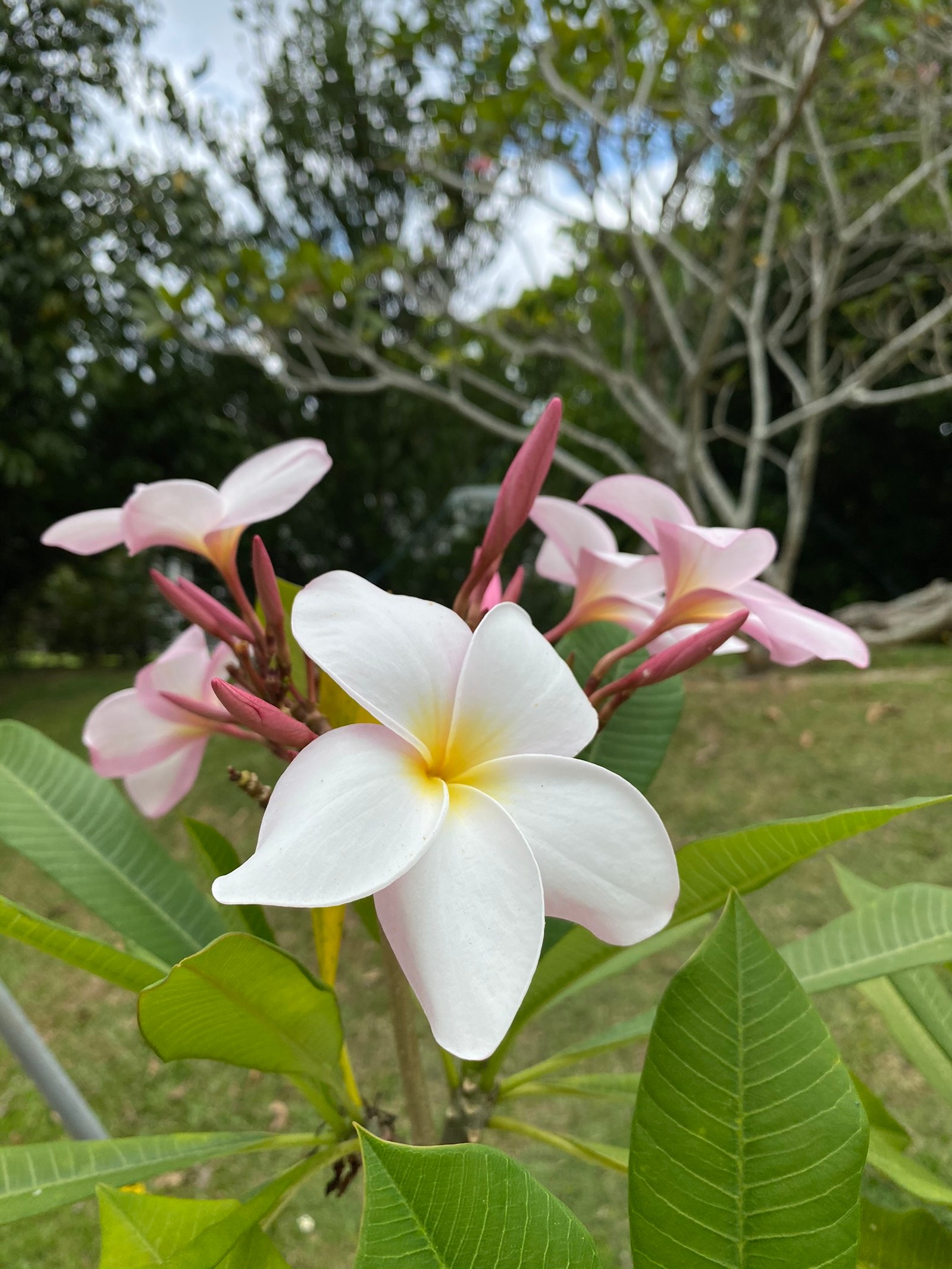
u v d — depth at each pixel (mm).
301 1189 2652
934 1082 1078
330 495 9148
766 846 771
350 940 4004
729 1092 628
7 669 12305
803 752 5250
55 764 1196
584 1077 1064
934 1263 842
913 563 13492
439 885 590
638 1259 614
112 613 12641
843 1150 601
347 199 8852
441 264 7852
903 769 4816
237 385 9703
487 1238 537
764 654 7055
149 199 7352
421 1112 988
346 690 620
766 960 657
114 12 7410
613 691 866
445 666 682
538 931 567
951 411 11844
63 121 7414
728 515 6492
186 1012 676
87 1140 928
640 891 617
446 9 6070
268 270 6242
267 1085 3168
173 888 1140
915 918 963
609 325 8609
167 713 1071
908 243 7582
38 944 806
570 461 6543
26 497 10344
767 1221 601
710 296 8664
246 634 978
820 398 7207
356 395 8914
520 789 648
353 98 8477
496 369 8977
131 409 10086
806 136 6848
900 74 5848
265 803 925
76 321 8453
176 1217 762
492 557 900
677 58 4973
